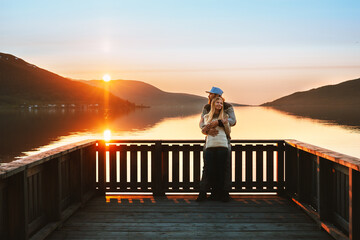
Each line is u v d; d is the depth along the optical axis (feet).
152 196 17.89
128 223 13.74
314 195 14.53
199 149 17.74
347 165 10.30
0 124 436.35
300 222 13.83
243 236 12.34
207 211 15.31
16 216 9.93
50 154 12.05
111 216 14.64
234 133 286.46
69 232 12.73
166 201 16.94
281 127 365.61
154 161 17.89
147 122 488.44
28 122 471.21
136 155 17.93
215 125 16.11
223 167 16.44
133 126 405.18
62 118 563.89
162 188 17.88
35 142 247.09
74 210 14.70
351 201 10.55
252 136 257.34
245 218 14.34
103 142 17.99
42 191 12.71
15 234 9.91
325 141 221.25
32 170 11.46
